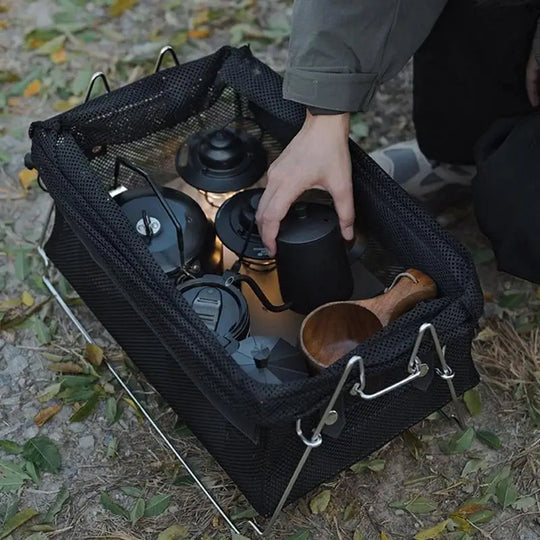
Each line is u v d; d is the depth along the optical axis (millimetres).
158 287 1220
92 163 1486
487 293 1702
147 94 1469
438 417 1535
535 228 1417
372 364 1169
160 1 2268
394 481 1473
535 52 1473
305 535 1396
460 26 1549
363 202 1373
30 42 2150
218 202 1527
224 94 1538
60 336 1653
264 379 1245
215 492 1453
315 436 1188
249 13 2232
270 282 1450
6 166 1932
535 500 1450
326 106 1335
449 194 1806
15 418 1557
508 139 1458
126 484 1472
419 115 1720
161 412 1547
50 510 1437
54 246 1581
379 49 1339
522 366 1602
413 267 1318
